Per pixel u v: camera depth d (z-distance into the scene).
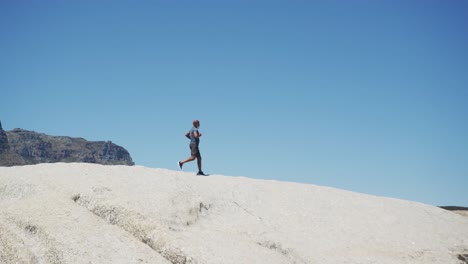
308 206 14.57
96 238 10.31
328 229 13.23
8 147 187.75
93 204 11.63
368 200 16.03
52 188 12.41
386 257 11.99
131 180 13.52
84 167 14.32
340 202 15.37
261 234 12.16
